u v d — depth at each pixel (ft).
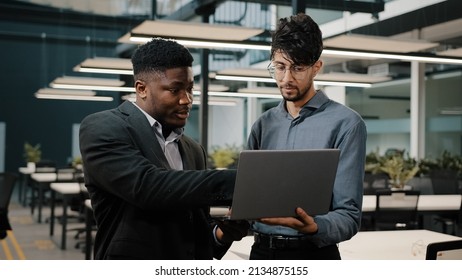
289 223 3.72
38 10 31.14
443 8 19.83
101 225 3.68
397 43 14.32
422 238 8.16
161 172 3.38
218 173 3.42
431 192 18.90
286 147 4.86
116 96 38.96
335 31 25.21
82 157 3.60
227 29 13.02
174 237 3.55
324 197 3.84
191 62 3.67
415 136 25.77
